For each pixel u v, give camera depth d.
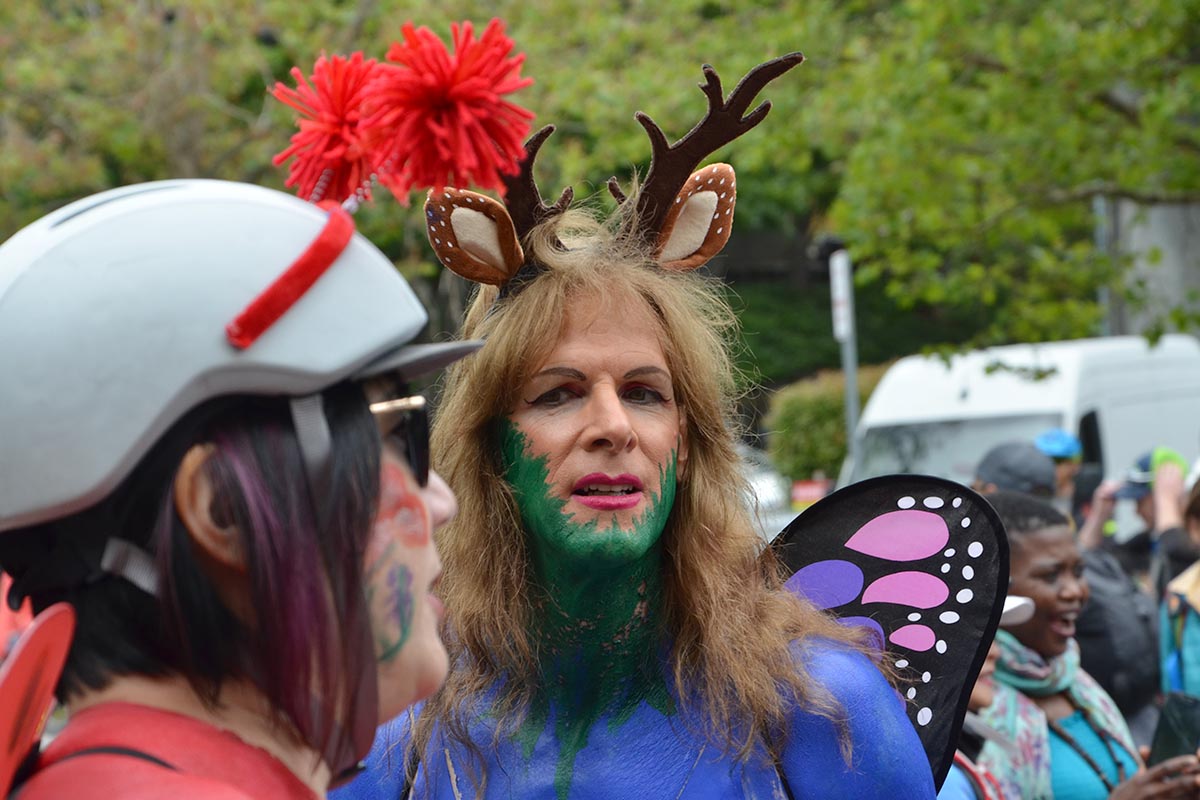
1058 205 7.88
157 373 0.93
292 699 0.97
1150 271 10.27
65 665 0.99
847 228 7.96
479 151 1.11
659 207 1.78
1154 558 4.86
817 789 1.60
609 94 7.86
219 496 0.95
